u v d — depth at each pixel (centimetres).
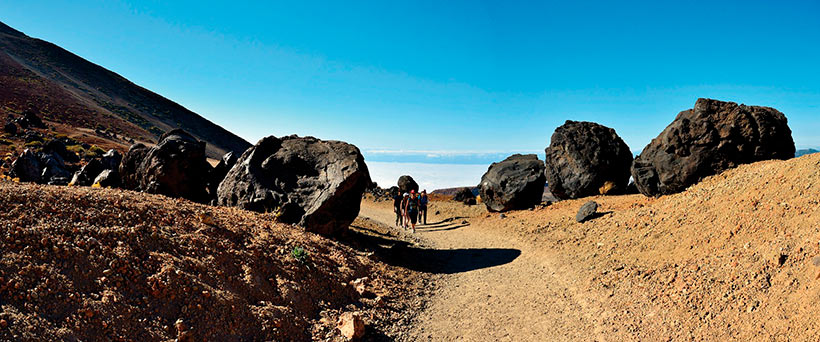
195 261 648
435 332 709
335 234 1180
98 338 448
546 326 709
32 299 442
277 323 605
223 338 540
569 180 1959
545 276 955
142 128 12331
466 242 1451
